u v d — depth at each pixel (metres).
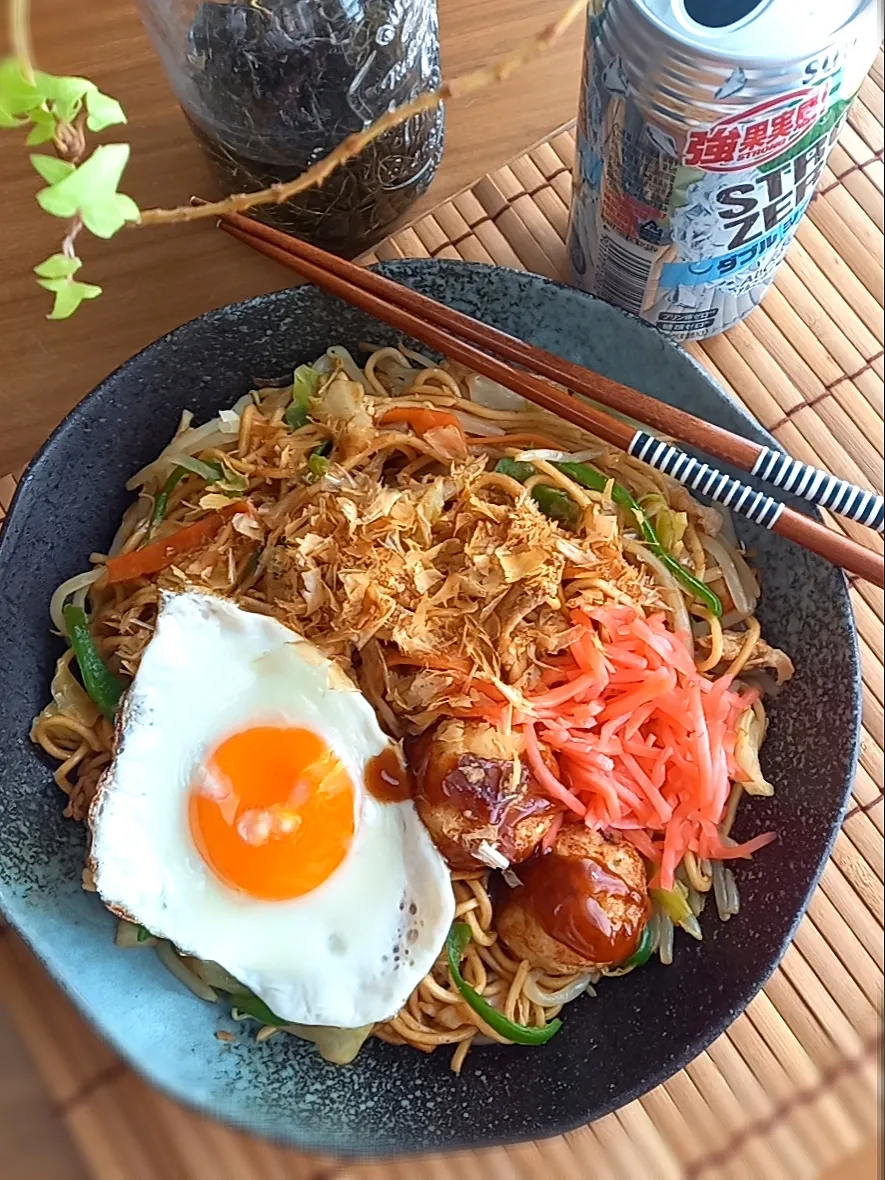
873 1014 0.27
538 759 0.24
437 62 0.28
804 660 0.25
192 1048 0.25
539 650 0.25
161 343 0.25
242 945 0.25
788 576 0.26
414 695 0.24
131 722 0.25
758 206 0.23
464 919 0.25
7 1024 0.27
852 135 0.32
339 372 0.27
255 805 0.24
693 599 0.27
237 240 0.30
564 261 0.30
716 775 0.25
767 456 0.23
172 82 0.26
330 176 0.27
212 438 0.27
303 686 0.25
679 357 0.24
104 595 0.28
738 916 0.25
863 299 0.31
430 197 0.32
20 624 0.26
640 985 0.26
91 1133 0.26
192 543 0.26
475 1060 0.26
